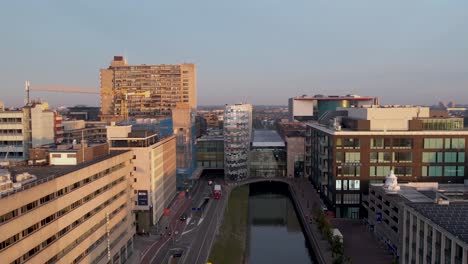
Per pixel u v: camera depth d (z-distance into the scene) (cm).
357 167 16400
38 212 7400
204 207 18925
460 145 15838
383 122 16512
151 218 15275
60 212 8225
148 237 14575
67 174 8588
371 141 16275
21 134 18150
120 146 15038
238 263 12219
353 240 13575
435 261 8138
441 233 7862
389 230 12369
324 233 13375
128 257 12050
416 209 9138
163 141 17400
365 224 15575
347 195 16550
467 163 15838
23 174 7894
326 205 18375
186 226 15900
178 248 13312
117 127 15112
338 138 16438
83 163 10075
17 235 6781
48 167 9556
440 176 15975
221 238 14400
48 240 7725
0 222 6419
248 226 17650
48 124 18738
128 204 12188
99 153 11319
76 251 8750
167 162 18362
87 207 9375
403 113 16550
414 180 16062
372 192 14588
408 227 9669
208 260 12206
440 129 16412
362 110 17112
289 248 14838
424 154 15975
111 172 10962
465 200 10531
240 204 19538
